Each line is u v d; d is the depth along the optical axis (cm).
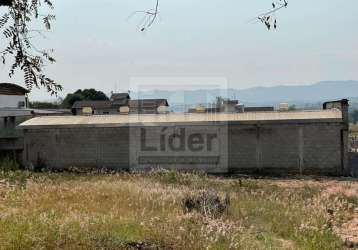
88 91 6412
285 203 1415
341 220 1262
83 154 2656
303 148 2495
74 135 2659
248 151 2527
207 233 861
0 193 1293
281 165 2516
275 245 884
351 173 2455
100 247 690
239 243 834
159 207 1164
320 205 1396
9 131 2748
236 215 1149
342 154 2461
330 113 2520
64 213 980
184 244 769
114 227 825
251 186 1897
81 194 1318
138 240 753
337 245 944
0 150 2706
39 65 364
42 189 1415
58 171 2566
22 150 2712
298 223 1105
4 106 3222
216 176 2384
